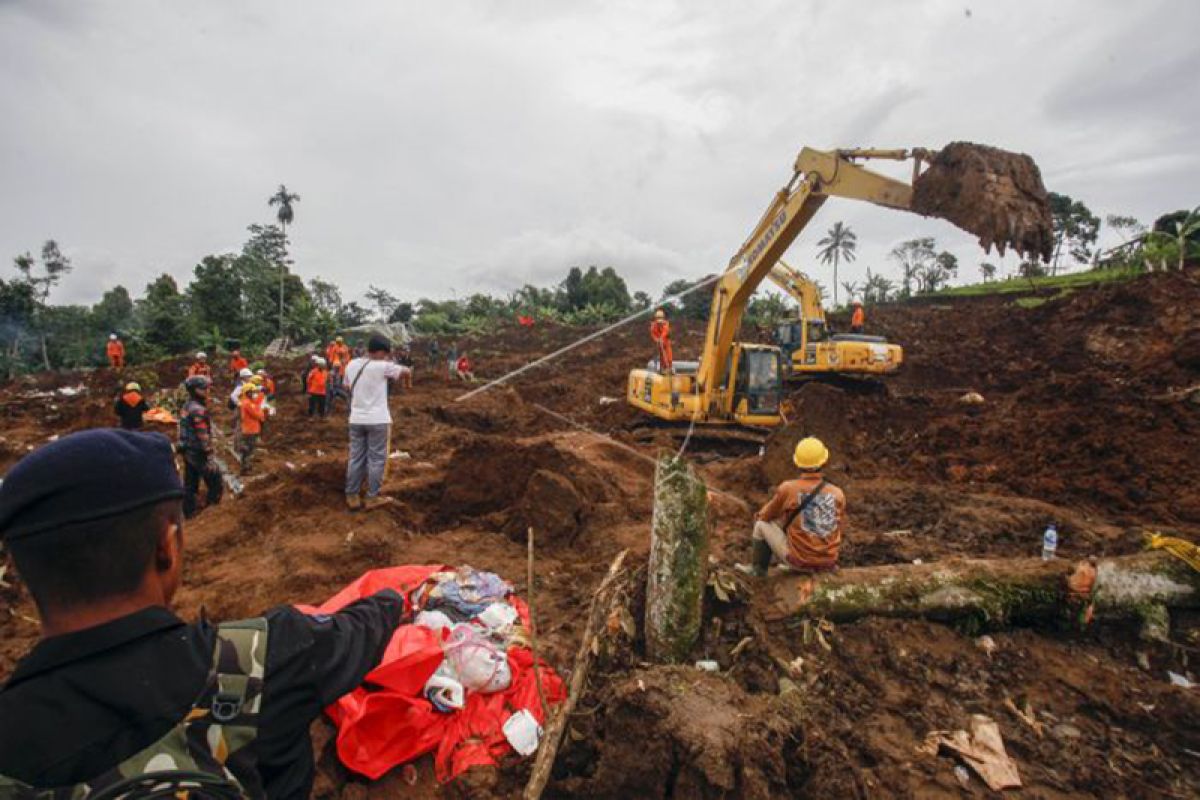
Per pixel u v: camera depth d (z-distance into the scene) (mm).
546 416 18562
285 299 54031
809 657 4266
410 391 22359
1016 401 13781
